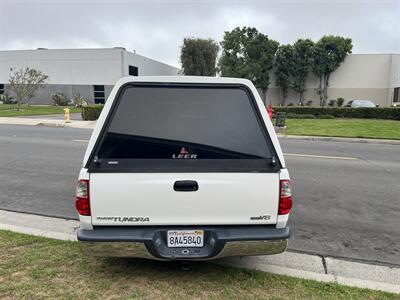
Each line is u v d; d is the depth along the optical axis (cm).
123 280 313
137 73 4522
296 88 4028
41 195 590
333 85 4022
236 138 284
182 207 277
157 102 291
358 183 694
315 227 466
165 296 290
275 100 4175
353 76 3962
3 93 4231
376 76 3912
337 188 655
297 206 549
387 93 3903
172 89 296
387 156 1019
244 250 282
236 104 294
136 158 276
